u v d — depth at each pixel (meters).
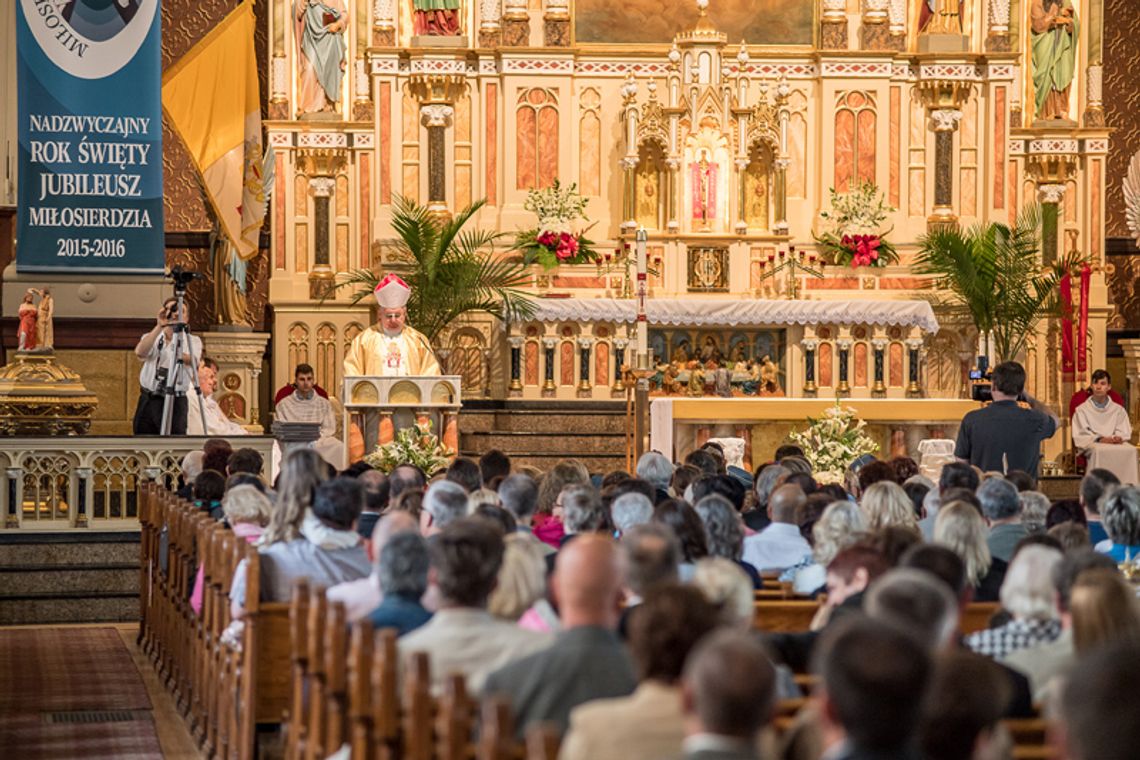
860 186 23.73
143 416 17.12
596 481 14.60
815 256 23.78
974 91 24.36
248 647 8.44
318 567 8.76
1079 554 6.07
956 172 24.30
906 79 24.28
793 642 6.34
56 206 16.73
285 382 23.89
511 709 4.52
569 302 22.41
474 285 22.45
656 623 4.37
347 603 7.43
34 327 17.58
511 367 22.62
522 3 23.86
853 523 8.30
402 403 18.86
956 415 20.25
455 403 18.98
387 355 19.75
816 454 17.11
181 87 21.78
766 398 20.66
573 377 22.70
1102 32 25.45
